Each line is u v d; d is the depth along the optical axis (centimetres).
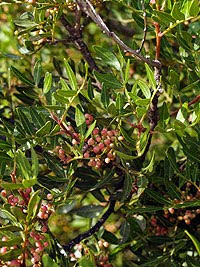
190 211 56
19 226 44
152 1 51
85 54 60
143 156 55
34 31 58
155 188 57
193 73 54
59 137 50
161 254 59
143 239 57
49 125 46
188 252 63
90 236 58
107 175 52
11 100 60
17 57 59
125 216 57
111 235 60
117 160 52
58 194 47
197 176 53
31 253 46
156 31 50
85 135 47
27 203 46
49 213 47
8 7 72
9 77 60
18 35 56
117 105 48
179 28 52
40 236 46
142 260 60
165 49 59
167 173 53
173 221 57
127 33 74
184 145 52
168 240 56
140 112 47
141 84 48
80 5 52
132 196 56
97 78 49
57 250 49
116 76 53
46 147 49
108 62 50
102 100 49
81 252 54
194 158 52
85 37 75
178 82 52
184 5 48
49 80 49
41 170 63
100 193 59
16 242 43
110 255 58
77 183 55
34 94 54
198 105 49
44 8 52
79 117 48
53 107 46
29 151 53
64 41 58
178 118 48
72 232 76
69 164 51
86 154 48
